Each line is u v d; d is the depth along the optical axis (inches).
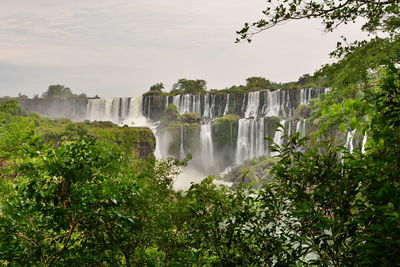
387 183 68.0
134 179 130.0
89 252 128.6
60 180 118.0
